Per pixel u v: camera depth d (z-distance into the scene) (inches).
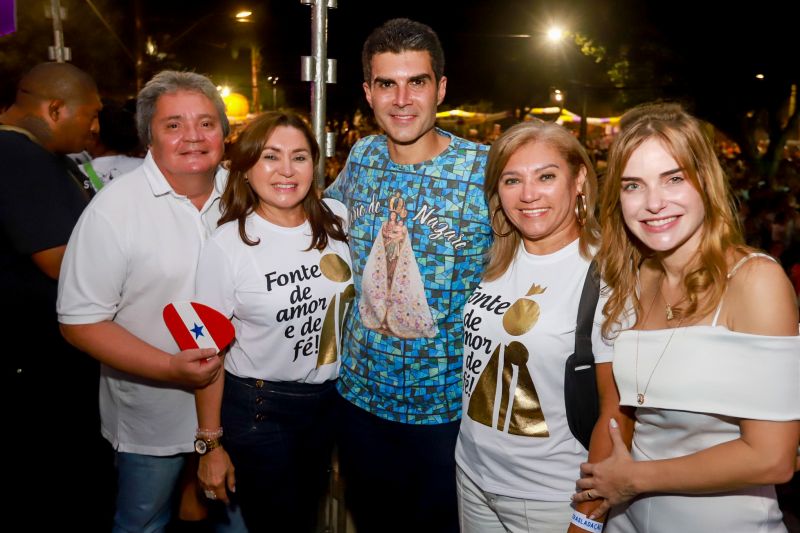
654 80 748.6
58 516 133.8
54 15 261.3
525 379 87.7
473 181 99.6
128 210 98.3
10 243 115.6
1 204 111.1
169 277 101.3
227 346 103.8
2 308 117.3
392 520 113.7
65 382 133.6
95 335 96.9
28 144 113.0
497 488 90.4
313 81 128.5
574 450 87.9
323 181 131.7
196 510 129.6
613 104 1021.2
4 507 132.8
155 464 110.0
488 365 90.7
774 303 65.8
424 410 104.7
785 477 66.4
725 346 67.8
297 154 98.2
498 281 93.5
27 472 133.0
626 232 78.7
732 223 70.5
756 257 68.1
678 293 75.0
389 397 105.5
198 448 103.3
